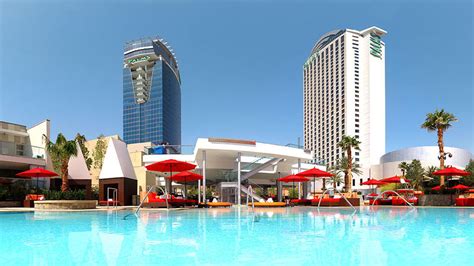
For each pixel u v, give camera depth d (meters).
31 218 12.98
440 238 6.98
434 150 92.25
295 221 11.23
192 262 4.72
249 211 17.72
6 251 5.63
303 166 38.59
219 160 32.59
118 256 5.16
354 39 138.25
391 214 14.98
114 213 16.17
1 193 21.98
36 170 21.69
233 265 4.53
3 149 25.70
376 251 5.50
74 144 22.77
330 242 6.48
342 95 137.25
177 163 20.12
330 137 143.88
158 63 152.62
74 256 5.18
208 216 13.80
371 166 109.69
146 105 151.12
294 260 4.83
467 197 23.88
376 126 133.12
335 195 25.95
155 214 15.24
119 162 26.17
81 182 29.91
